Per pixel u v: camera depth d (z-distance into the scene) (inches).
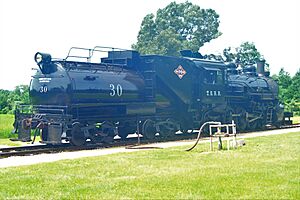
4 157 656.4
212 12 2677.2
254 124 1272.1
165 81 965.2
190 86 1023.0
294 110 2373.3
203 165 513.3
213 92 1082.1
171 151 674.8
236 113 1189.1
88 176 454.0
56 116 765.9
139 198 355.6
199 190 377.4
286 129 1245.1
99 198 358.3
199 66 1042.1
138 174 459.5
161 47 2357.3
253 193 363.9
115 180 428.1
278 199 344.8
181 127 1020.5
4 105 2038.6
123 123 893.8
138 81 915.4
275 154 605.0
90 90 800.9
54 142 759.1
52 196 368.2
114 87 847.7
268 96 1343.5
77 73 797.2
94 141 817.5
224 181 411.8
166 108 981.2
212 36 2679.6
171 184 403.2
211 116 1087.0
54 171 486.6
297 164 507.5
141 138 956.6
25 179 440.5
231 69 1254.3
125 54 925.8
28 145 832.9
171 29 2500.0
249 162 528.4
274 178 422.0
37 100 815.1
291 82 2878.9
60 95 781.9
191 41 2578.7
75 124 777.6
